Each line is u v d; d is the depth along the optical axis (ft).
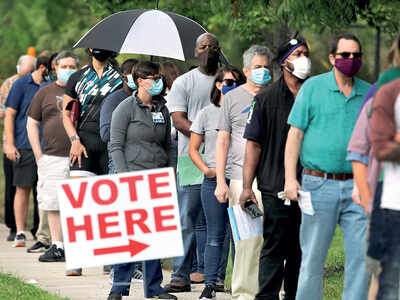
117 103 54.70
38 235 74.49
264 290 46.24
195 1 111.34
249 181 46.73
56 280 59.62
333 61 41.83
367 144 37.83
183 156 56.13
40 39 196.24
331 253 74.95
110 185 44.16
